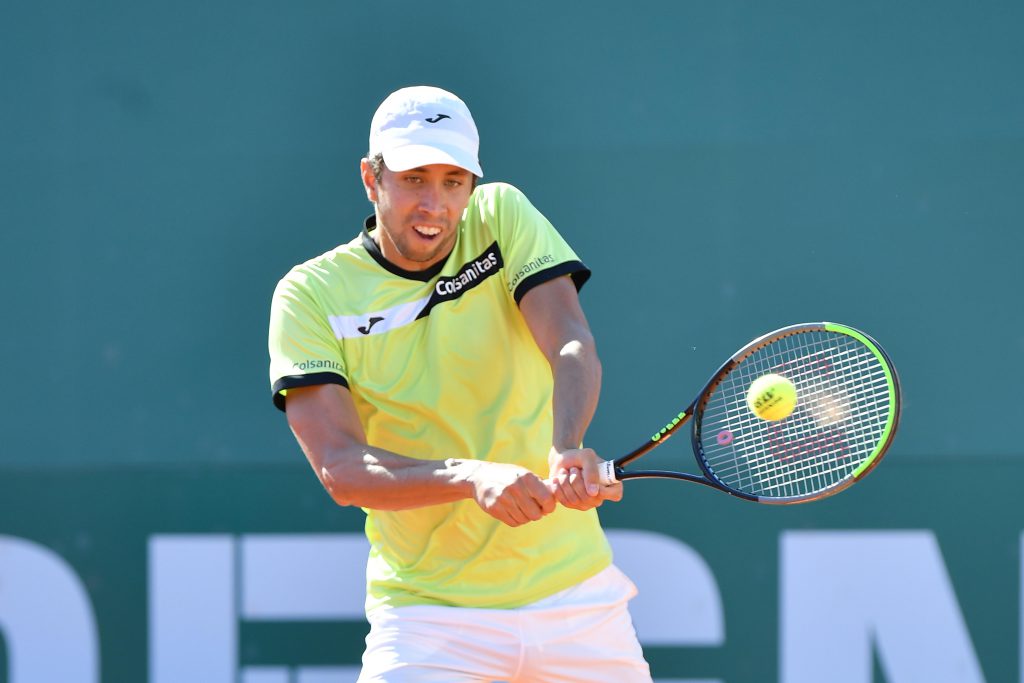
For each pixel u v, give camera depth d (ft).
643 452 33.40
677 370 51.80
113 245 53.26
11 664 51.83
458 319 32.89
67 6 53.62
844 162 51.88
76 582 52.11
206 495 52.39
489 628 32.86
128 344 52.95
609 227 52.34
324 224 53.16
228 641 51.80
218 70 53.42
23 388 52.85
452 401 32.89
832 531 50.55
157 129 53.36
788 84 52.16
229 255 53.16
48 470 52.49
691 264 52.06
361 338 32.89
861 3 52.06
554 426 30.76
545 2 52.80
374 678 33.09
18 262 53.21
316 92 53.31
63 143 53.42
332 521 52.21
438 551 33.22
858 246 51.67
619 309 52.06
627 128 52.47
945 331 51.19
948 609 50.19
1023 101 51.44
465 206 31.71
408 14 53.11
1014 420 50.70
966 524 50.39
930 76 51.78
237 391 52.80
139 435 52.65
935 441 50.75
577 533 33.58
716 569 50.78
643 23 52.60
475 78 52.90
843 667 50.29
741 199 52.08
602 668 33.86
